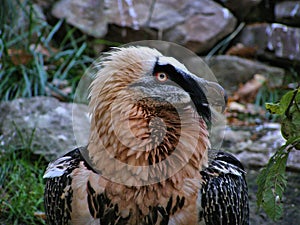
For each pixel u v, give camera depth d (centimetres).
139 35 1001
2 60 854
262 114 891
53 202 414
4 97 812
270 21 1030
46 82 839
